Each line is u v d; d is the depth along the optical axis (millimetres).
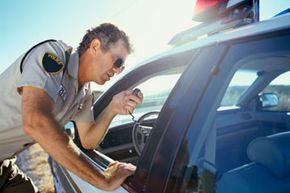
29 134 1101
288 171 935
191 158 882
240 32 947
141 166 1048
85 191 1505
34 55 1224
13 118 1403
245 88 1651
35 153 6895
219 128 1378
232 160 1176
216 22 1437
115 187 1155
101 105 1977
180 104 952
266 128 1622
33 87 1140
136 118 2627
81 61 1423
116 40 1357
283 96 1745
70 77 1363
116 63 1387
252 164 1003
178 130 917
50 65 1200
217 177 947
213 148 961
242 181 932
